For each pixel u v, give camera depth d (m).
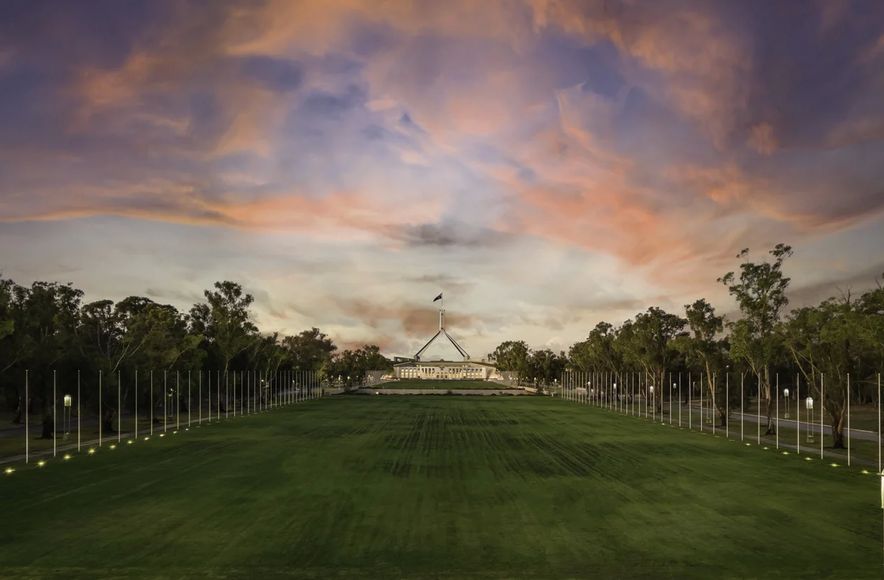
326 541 30.03
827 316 64.25
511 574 25.80
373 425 88.44
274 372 157.00
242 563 27.02
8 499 39.12
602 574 25.89
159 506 37.09
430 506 37.06
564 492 41.31
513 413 112.12
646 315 123.94
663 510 36.56
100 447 64.19
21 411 93.31
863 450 62.78
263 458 56.09
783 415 109.50
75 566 26.73
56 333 83.31
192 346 101.81
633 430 82.81
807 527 33.06
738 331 77.94
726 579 25.47
